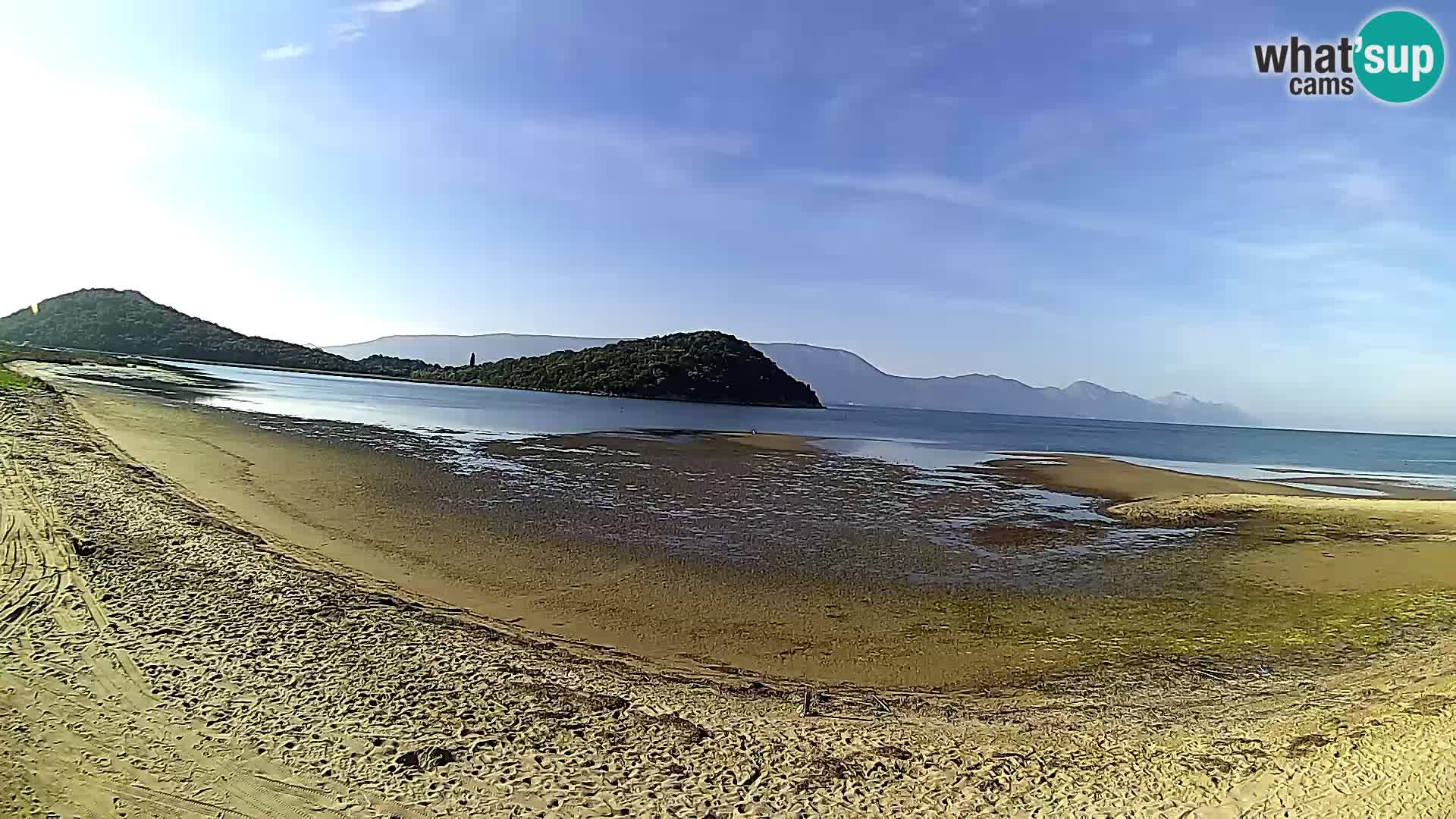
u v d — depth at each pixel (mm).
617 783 6414
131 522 13281
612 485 23141
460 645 9281
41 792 5707
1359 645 11023
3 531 11953
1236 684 9484
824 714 8188
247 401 47094
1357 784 6598
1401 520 21016
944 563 15516
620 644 10141
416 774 6316
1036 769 6980
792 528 18188
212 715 7031
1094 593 13680
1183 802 6387
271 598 10234
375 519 16156
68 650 8078
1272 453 61406
